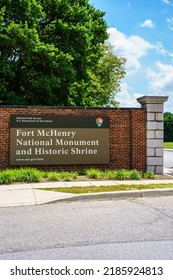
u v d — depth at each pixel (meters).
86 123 16.78
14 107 16.19
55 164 16.47
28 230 7.28
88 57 25.97
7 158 16.11
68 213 8.84
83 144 16.73
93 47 26.75
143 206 9.73
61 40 24.44
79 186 12.54
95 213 8.84
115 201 10.51
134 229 7.37
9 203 9.90
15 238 6.72
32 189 11.93
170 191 11.62
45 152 16.38
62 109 16.62
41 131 16.36
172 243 6.42
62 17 24.80
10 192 11.40
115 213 8.86
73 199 10.51
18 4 22.09
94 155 16.83
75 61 25.16
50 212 8.95
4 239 6.66
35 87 24.12
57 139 16.50
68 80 24.23
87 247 6.18
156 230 7.30
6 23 22.30
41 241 6.54
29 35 20.80
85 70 26.16
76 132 16.69
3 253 5.88
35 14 22.56
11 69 23.19
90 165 16.84
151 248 6.12
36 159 16.28
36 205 9.85
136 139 17.19
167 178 15.48
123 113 17.19
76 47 24.64
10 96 23.61
